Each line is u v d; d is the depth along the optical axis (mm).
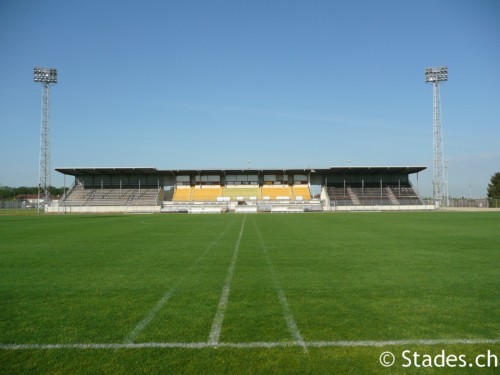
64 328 5316
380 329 5203
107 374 4016
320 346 4652
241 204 66625
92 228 24969
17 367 4176
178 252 13133
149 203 65562
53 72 59125
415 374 4004
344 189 68938
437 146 62812
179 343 4754
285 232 21188
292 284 7988
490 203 69188
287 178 72250
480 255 12055
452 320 5570
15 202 79062
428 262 10750
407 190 68688
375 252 12844
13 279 8648
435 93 61812
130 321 5598
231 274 9117
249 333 5074
